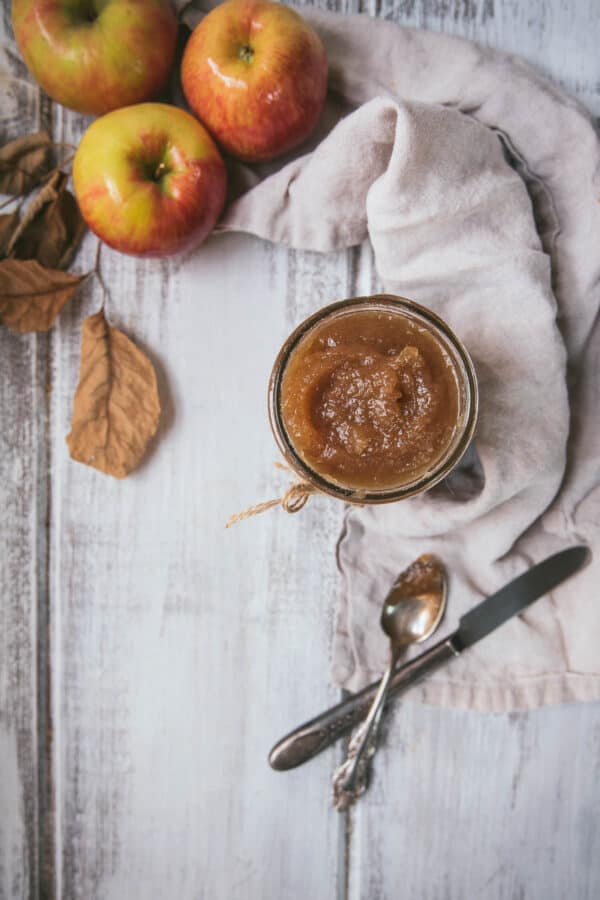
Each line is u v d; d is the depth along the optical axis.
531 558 0.69
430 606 0.69
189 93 0.64
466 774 0.71
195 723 0.71
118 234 0.64
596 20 0.69
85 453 0.68
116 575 0.71
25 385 0.69
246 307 0.69
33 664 0.71
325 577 0.70
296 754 0.69
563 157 0.66
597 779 0.71
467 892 0.71
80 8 0.63
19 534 0.70
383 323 0.62
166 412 0.70
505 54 0.67
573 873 0.71
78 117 0.68
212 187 0.64
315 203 0.66
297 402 0.61
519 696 0.69
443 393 0.61
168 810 0.71
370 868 0.71
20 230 0.67
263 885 0.71
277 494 0.70
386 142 0.64
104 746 0.71
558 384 0.65
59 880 0.72
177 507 0.70
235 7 0.63
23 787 0.71
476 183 0.65
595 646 0.68
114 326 0.69
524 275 0.65
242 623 0.71
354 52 0.67
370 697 0.69
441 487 0.68
